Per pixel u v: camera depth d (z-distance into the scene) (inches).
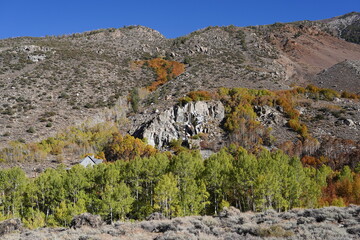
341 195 1925.4
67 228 1206.3
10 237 1049.5
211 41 7362.2
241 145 2930.6
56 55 5349.4
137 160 1868.8
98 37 7386.8
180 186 1749.5
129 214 1761.8
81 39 7165.4
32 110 3467.0
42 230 1179.3
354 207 1053.8
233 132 3122.5
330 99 3993.6
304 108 3629.4
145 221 1187.3
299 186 1680.6
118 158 2714.1
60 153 2780.5
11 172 1756.9
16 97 3715.6
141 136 3117.6
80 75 4628.4
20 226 1242.0
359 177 2079.2
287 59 7027.6
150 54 6274.6
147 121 3336.6
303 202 1717.5
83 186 1759.4
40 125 3159.5
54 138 2947.8
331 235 717.9
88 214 1214.3
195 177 1812.3
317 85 5457.7
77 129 3176.7
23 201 1764.3
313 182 1790.1
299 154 2800.2
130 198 1601.9
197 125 3272.6
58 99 3836.1
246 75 4771.2
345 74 5743.1
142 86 4579.2
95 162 2573.8
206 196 1649.9
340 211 989.2
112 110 3659.0
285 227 858.8
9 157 2539.4
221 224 1054.4
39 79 4313.5
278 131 3191.4
